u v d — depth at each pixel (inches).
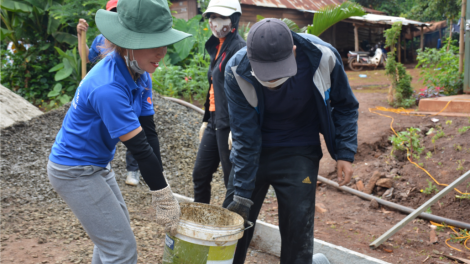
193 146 229.5
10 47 478.0
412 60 825.5
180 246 78.0
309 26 274.1
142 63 76.9
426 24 724.7
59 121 252.2
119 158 213.0
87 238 133.7
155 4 73.7
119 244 80.7
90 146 78.2
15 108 264.4
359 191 179.8
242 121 90.6
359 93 352.8
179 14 609.3
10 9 400.2
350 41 833.5
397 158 199.5
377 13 905.5
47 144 223.1
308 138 97.2
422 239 139.5
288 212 93.4
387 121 238.4
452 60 296.5
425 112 244.7
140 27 73.8
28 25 430.9
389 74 282.7
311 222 94.1
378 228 148.9
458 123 213.9
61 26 438.0
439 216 156.4
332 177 196.2
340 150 93.5
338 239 140.4
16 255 118.9
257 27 79.3
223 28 127.0
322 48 87.4
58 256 119.7
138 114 85.6
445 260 125.2
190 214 90.4
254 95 88.2
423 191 171.2
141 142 74.0
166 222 76.0
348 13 262.1
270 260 129.6
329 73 88.3
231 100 90.9
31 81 414.6
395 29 277.0
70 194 78.3
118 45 72.5
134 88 79.3
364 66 675.4
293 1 698.8
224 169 132.2
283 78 81.6
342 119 95.3
